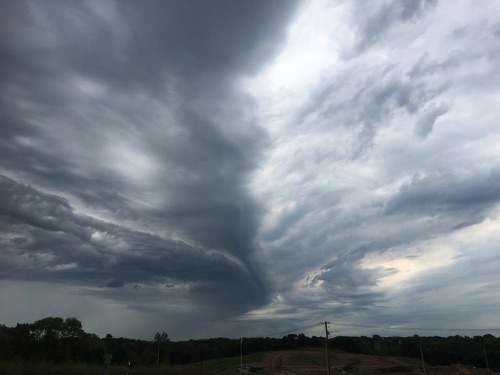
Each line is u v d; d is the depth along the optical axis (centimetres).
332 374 10038
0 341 7325
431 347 13225
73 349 8525
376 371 11031
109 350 10475
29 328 8231
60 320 8512
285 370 11056
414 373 10544
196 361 13900
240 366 11488
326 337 6906
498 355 11644
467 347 12569
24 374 4569
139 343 12738
